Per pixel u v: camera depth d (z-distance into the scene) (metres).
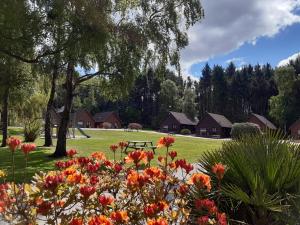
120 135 52.59
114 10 20.39
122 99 22.38
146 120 108.69
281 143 5.59
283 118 90.12
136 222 3.35
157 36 21.16
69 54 17.42
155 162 16.06
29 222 3.03
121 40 20.17
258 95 114.25
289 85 90.31
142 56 20.84
